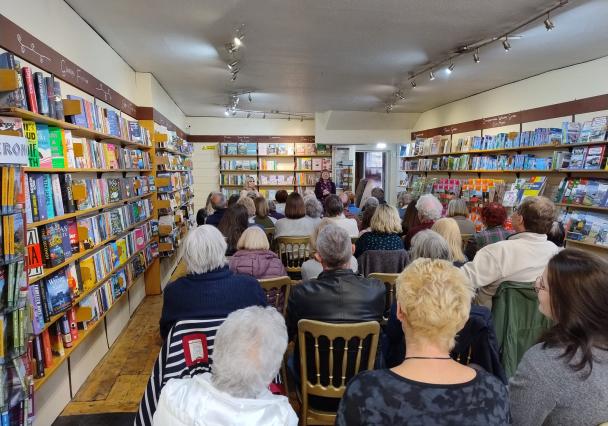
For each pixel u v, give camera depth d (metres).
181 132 8.50
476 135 6.75
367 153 10.64
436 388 0.85
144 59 4.53
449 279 0.95
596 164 4.19
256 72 5.27
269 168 9.89
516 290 1.81
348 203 6.76
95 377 2.96
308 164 9.96
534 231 2.01
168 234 5.05
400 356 1.71
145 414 1.47
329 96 7.00
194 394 0.94
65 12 2.88
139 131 4.30
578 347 0.95
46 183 2.19
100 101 3.61
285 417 0.95
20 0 2.19
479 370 0.93
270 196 9.91
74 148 2.56
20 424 1.55
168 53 4.32
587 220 4.26
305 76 5.54
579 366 0.93
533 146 5.11
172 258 6.18
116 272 3.42
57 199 2.30
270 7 3.19
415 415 0.82
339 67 5.04
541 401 0.98
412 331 0.94
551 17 3.37
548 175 5.09
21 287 1.47
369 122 8.88
